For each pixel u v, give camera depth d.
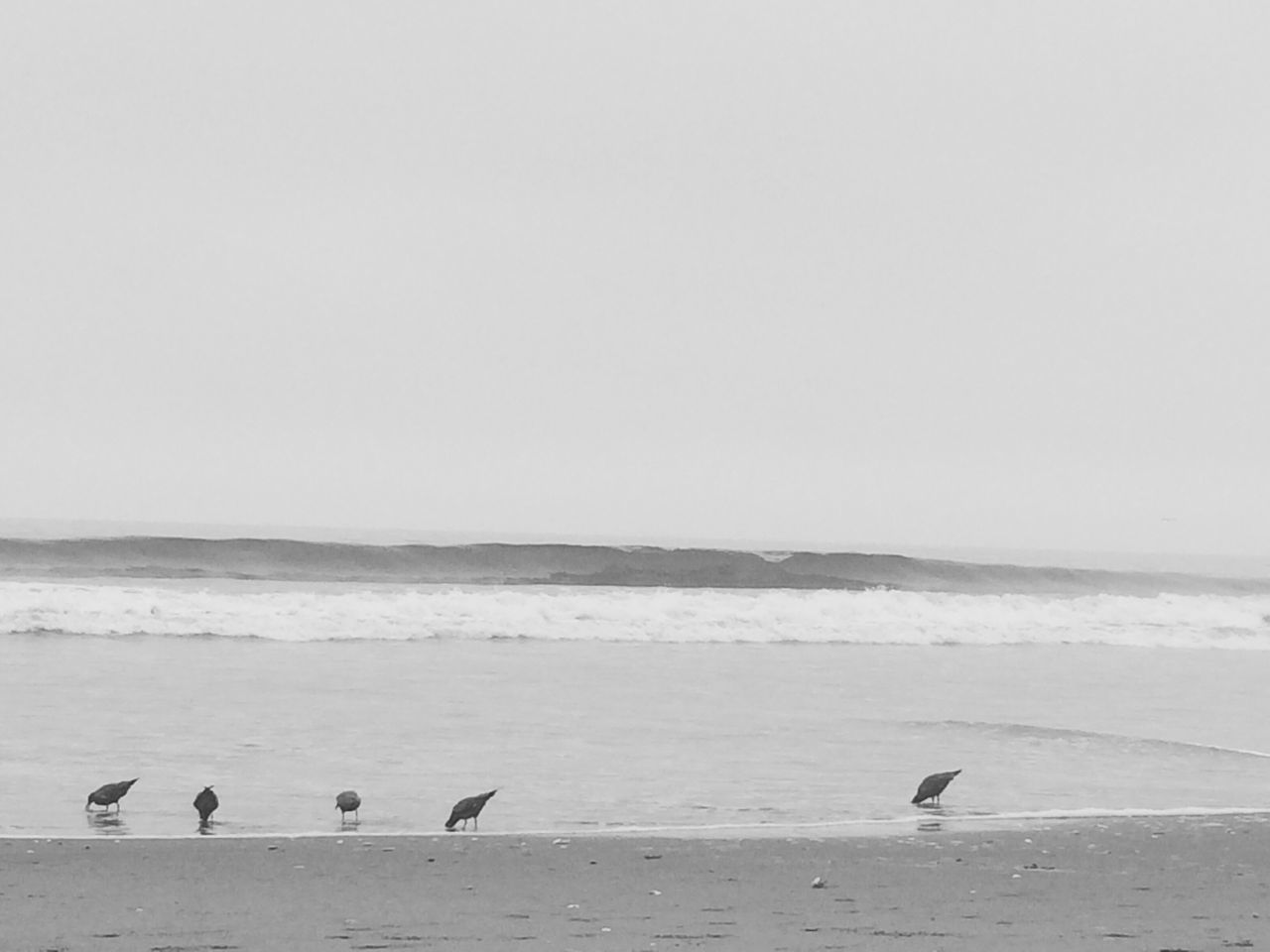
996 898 12.05
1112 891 12.46
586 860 13.89
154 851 14.08
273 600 42.84
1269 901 12.05
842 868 13.55
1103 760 22.19
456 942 10.12
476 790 18.39
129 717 23.86
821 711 27.45
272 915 11.08
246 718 24.20
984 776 20.31
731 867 13.55
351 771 19.59
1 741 21.08
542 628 43.06
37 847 14.17
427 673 32.06
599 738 23.14
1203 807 18.22
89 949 9.77
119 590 42.28
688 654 39.00
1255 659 43.47
